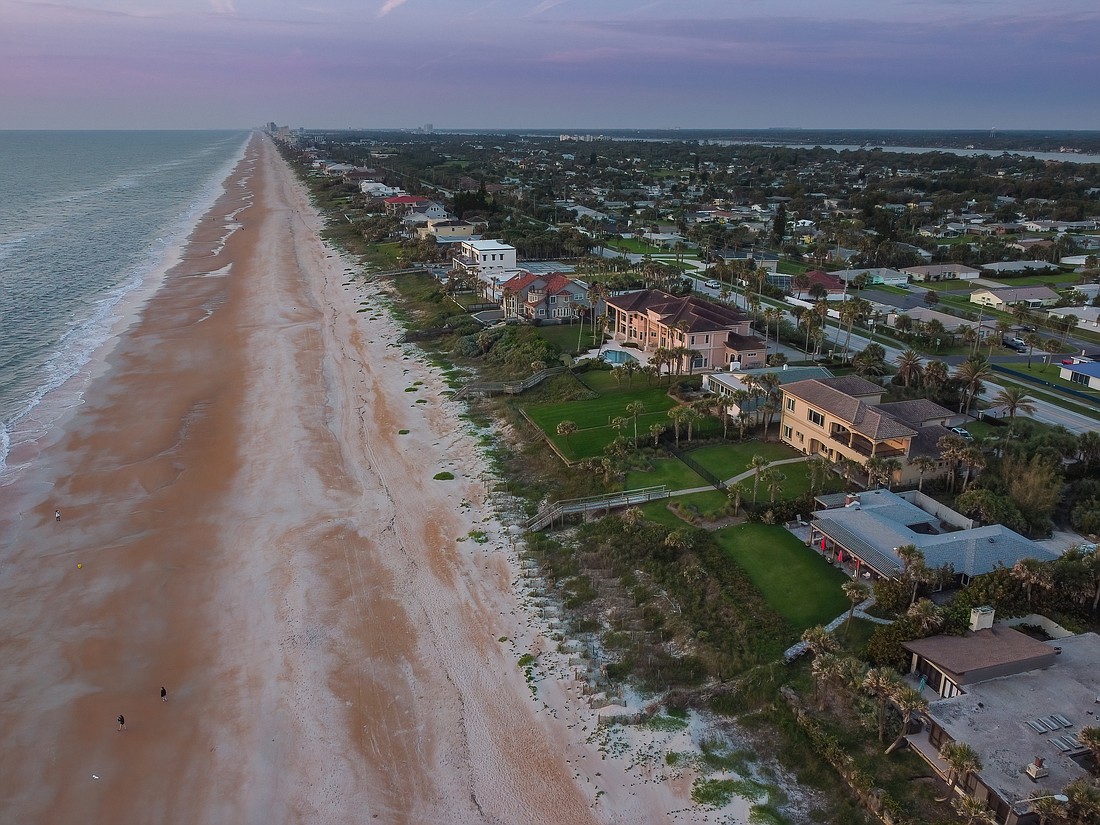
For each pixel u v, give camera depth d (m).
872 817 36.28
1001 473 64.56
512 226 199.38
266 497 68.12
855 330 121.75
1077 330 121.38
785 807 37.41
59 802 38.28
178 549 60.06
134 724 43.25
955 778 36.09
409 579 56.50
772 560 56.72
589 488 68.38
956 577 51.31
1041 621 47.25
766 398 78.88
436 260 165.38
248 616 52.47
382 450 77.69
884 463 64.12
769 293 142.62
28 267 162.38
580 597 54.22
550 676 46.84
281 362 103.19
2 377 96.69
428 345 112.19
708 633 49.31
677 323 98.31
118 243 192.75
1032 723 37.78
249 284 148.38
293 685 46.19
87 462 74.19
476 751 41.41
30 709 44.22
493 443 79.62
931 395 86.25
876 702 41.25
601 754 41.03
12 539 61.16
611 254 178.25
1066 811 32.09
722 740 41.75
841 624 49.31
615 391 92.38
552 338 112.38
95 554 59.25
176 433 80.94
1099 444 67.62
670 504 65.38
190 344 110.50
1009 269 160.12
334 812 37.72
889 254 167.88
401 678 46.81
